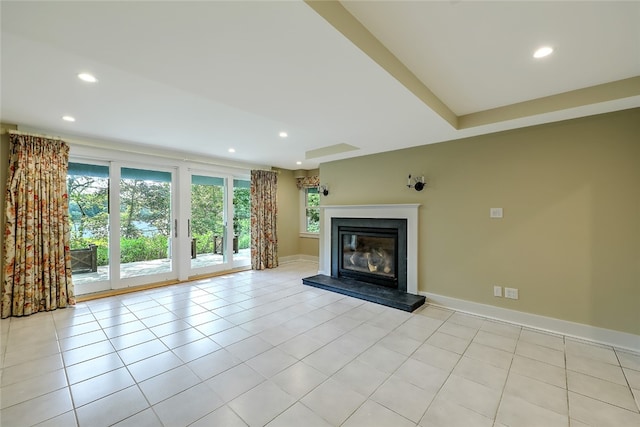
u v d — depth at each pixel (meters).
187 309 3.48
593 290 2.61
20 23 1.27
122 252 4.25
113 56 1.58
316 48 1.51
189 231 4.96
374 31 1.62
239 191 5.83
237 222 5.78
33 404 1.77
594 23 1.54
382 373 2.12
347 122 2.74
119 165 4.17
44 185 3.38
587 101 2.33
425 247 3.71
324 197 5.02
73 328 2.91
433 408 1.75
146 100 2.56
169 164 4.66
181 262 4.82
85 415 1.68
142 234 4.46
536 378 2.05
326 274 4.90
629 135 2.43
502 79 2.20
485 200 3.21
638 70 2.05
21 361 2.27
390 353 2.41
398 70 1.91
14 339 2.66
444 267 3.53
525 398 1.84
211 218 5.36
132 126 3.31
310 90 2.04
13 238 3.19
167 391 1.91
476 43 1.74
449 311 3.39
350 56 1.59
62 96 2.46
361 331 2.85
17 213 3.22
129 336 2.73
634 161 2.42
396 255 3.96
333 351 2.45
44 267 3.37
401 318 3.18
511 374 2.10
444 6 1.41
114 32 1.35
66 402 1.79
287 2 1.17
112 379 2.04
